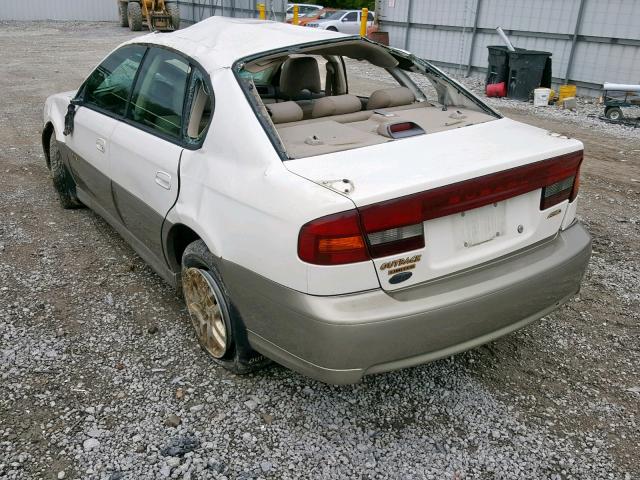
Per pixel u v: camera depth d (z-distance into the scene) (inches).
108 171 143.8
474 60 557.9
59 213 193.5
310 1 1549.0
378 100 139.1
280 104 120.3
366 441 98.0
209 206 102.7
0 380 110.2
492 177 92.5
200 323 116.1
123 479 88.9
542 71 436.5
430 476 91.0
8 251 164.4
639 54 425.1
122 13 992.2
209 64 114.2
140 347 122.2
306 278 84.8
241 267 95.3
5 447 94.3
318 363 87.6
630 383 113.9
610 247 177.5
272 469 91.7
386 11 643.5
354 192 83.7
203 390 109.3
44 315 133.0
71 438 96.7
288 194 88.0
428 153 98.7
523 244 100.9
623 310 140.6
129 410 103.6
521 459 94.7
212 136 106.2
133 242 146.6
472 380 114.1
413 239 86.8
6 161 249.9
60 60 605.3
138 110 134.6
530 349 124.4
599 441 98.8
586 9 449.4
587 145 309.7
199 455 94.0
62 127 177.0
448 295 89.4
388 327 84.9
